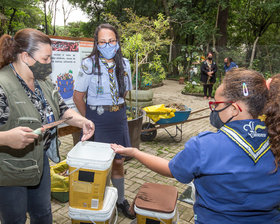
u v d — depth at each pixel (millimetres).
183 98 11242
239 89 1072
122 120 2584
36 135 1330
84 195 1843
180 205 3045
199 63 15961
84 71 2416
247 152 1024
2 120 1377
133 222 2236
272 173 1042
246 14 23375
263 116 1106
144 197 2090
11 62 1483
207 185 1089
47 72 1582
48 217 1871
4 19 17188
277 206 1112
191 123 6941
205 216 1133
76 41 3816
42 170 1617
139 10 18250
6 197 1542
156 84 14742
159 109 4719
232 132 1065
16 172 1461
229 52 16047
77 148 1974
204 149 1074
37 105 1607
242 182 1023
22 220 1656
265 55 15594
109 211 1902
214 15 23047
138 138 4273
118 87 2490
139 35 4508
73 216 1886
